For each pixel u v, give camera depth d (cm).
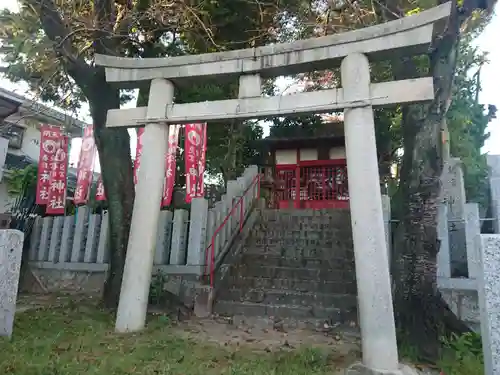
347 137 573
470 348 556
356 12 883
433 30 577
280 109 623
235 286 885
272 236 1112
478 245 371
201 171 1207
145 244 660
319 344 620
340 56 599
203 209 971
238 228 1116
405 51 576
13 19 1038
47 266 1211
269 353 556
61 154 1309
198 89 1289
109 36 853
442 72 614
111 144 851
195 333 668
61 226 1245
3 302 526
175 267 945
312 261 951
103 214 1154
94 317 725
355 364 493
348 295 789
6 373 430
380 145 1695
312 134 1861
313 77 1494
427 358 532
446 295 751
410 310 568
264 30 1071
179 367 474
